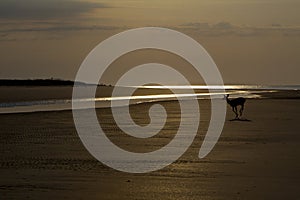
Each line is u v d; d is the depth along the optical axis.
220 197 14.65
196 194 15.02
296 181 16.52
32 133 30.47
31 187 15.88
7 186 16.02
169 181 16.81
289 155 21.61
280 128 32.47
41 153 22.70
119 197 14.76
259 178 17.02
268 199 14.36
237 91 117.69
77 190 15.55
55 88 130.88
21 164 19.92
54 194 15.03
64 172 18.30
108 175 17.81
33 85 154.25
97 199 14.55
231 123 36.03
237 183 16.33
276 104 57.78
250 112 46.06
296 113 44.72
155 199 14.55
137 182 16.69
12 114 43.91
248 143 25.56
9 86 149.62
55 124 35.84
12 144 25.66
